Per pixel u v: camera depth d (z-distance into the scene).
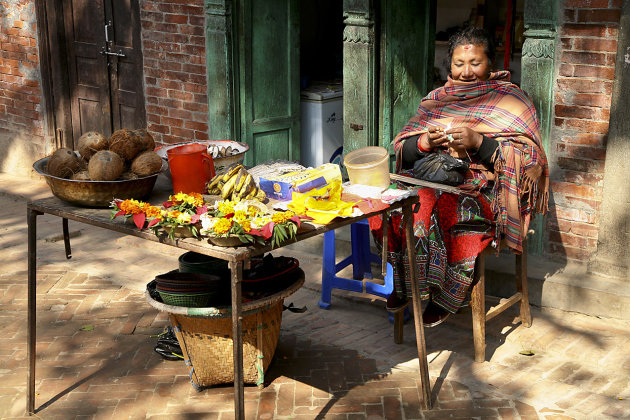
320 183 3.76
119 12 7.68
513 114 4.34
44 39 8.36
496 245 4.36
